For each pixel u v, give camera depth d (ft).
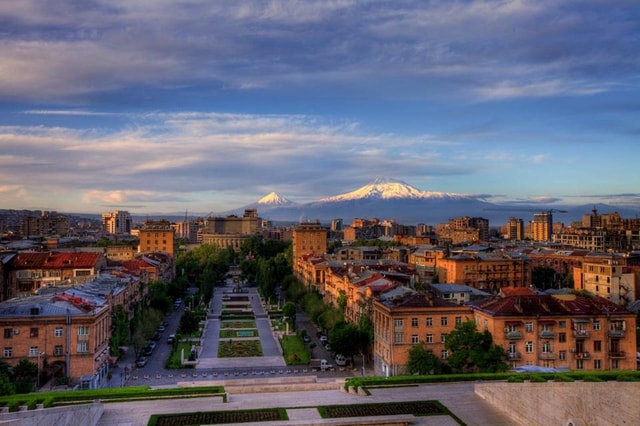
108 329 592.19
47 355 516.32
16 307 530.68
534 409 351.87
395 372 529.04
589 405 322.34
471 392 419.74
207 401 405.59
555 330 510.17
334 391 444.96
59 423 328.08
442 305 542.57
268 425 335.88
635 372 375.04
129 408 386.93
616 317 516.32
